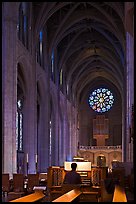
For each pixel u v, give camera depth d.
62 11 41.06
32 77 34.38
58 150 46.62
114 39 45.84
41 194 10.12
